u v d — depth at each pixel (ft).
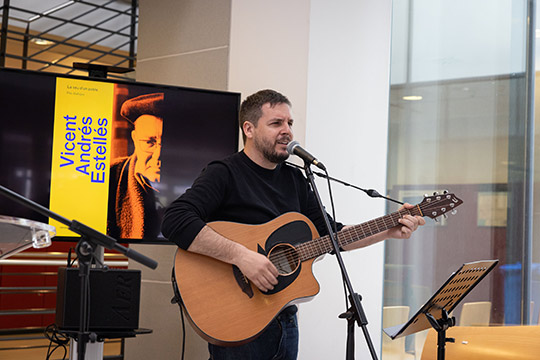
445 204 8.50
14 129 9.90
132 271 8.64
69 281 8.36
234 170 8.13
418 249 14.76
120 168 10.35
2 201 9.76
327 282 12.84
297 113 12.57
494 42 15.08
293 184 8.59
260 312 7.72
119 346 18.35
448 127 15.08
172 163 10.60
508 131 14.97
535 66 14.93
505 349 8.63
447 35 15.15
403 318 14.60
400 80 15.05
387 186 14.89
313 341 12.52
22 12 18.81
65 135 10.13
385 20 14.29
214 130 10.82
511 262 14.82
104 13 19.94
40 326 20.52
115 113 10.39
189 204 7.79
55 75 10.12
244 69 12.27
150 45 13.38
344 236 8.29
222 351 7.81
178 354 12.11
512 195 14.92
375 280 13.85
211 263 7.84
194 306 7.64
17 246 5.85
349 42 13.48
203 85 12.51
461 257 14.83
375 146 13.97
